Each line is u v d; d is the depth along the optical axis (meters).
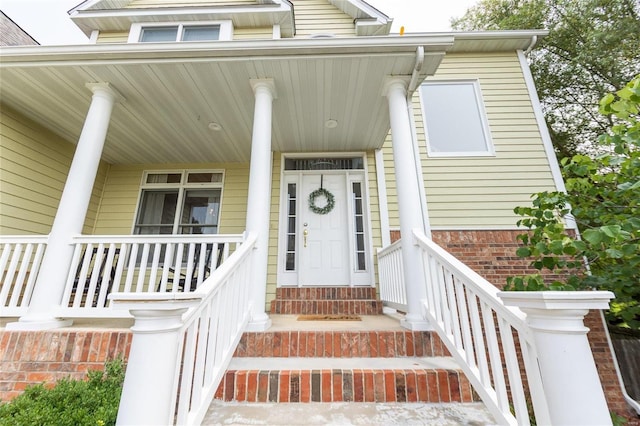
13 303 2.59
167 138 4.34
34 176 4.02
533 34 5.03
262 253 2.54
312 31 5.54
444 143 4.82
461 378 1.78
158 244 2.66
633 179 2.79
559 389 0.99
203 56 2.77
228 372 1.78
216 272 1.73
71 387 1.80
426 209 4.38
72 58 2.79
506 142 4.72
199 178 5.27
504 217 4.34
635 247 2.54
